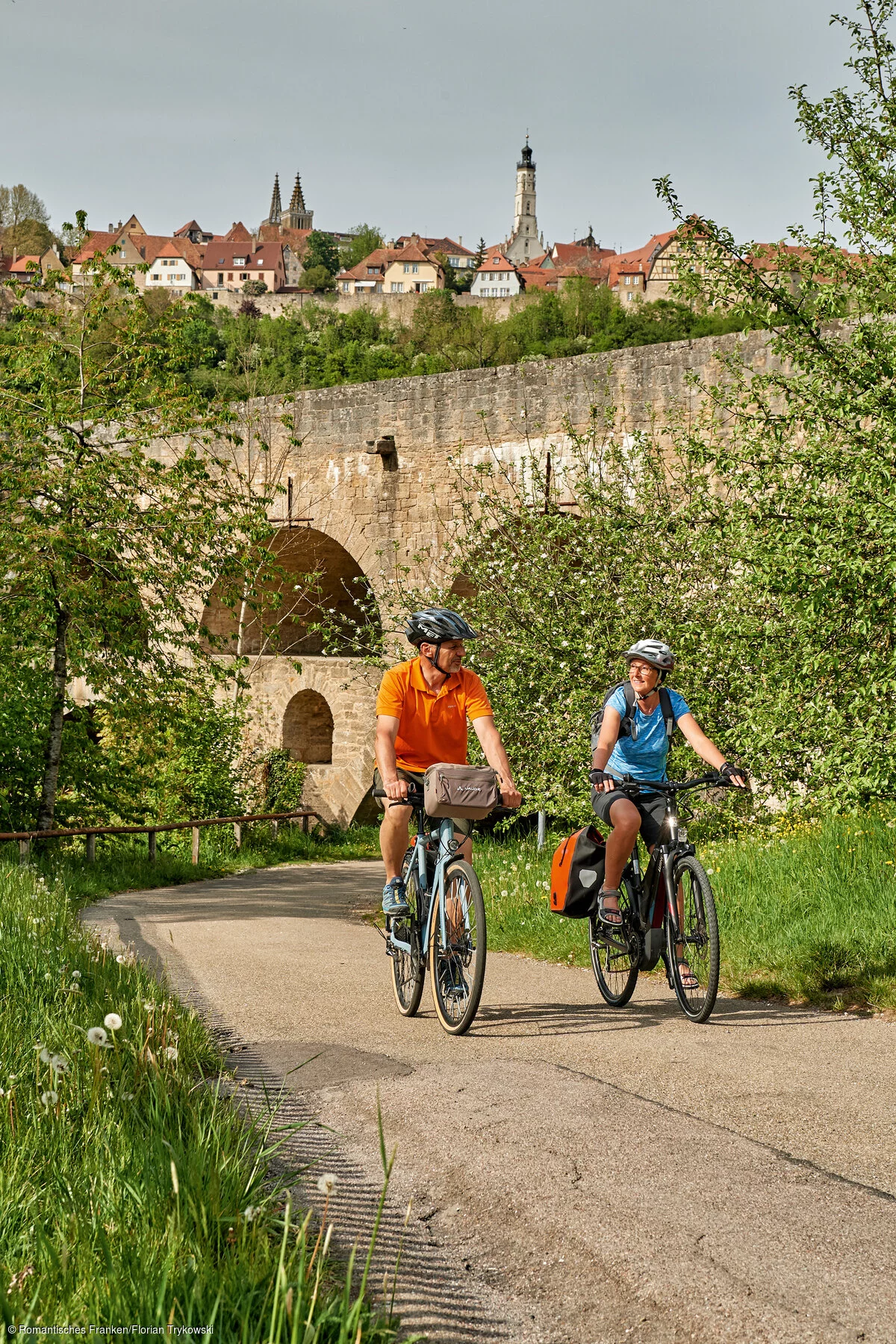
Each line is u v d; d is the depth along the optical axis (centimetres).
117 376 1727
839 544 739
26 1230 254
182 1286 216
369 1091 395
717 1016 527
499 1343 231
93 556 1608
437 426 2292
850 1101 372
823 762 747
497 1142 334
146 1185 270
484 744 518
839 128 750
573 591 1323
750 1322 229
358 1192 308
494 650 1374
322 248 18038
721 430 1708
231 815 2336
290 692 2828
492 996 608
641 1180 302
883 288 775
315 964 734
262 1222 266
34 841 1639
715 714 1096
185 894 1433
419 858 534
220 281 16875
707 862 859
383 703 530
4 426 1622
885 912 645
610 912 546
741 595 937
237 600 1748
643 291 13238
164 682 1738
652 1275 250
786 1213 278
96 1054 348
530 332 10606
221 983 645
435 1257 270
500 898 944
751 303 794
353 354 9881
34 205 16388
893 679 707
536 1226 279
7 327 1677
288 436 2575
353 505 2467
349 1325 205
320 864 2103
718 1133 339
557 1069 416
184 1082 363
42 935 614
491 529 1541
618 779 541
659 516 1241
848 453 779
